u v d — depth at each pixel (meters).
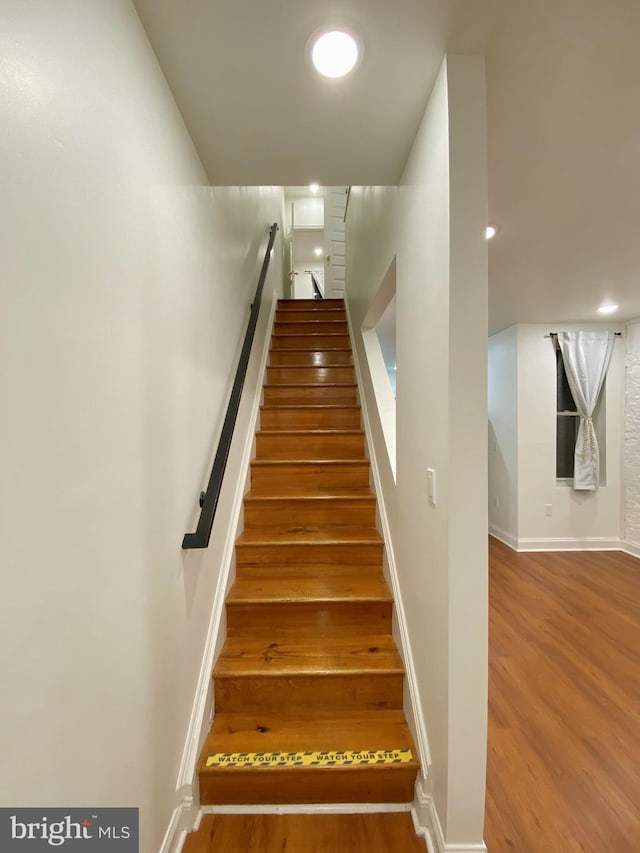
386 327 3.49
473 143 1.05
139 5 0.91
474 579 1.08
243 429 2.38
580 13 0.92
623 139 1.36
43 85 0.60
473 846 1.08
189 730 1.29
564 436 4.34
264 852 1.16
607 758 1.51
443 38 0.99
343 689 1.52
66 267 0.66
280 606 1.75
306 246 6.91
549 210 1.82
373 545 2.00
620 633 2.45
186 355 1.29
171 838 1.11
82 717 0.70
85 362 0.72
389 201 1.92
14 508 0.55
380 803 1.31
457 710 1.07
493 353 4.61
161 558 1.07
